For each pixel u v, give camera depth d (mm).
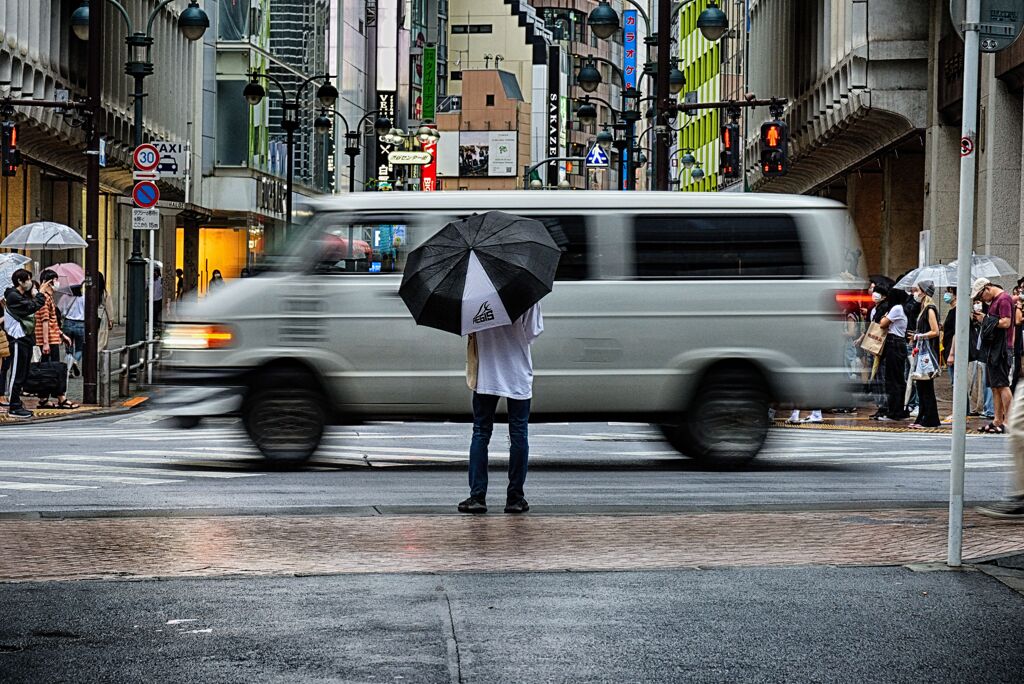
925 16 47938
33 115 47625
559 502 15859
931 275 30406
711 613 9453
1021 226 37906
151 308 40281
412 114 163875
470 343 14305
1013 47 38219
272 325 19469
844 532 12859
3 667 8133
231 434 25391
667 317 19703
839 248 19922
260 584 10391
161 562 11320
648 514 14164
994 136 40125
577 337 19641
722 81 112750
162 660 8289
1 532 12891
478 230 14102
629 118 61406
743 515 14047
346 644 8633
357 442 23609
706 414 19703
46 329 32562
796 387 19812
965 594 10000
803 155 63156
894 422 30125
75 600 9852
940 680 7930
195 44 84000
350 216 19594
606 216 19703
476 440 14375
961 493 11000
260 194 91750
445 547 12062
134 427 27625
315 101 109688
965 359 10930
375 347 19500
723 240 19812
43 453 21641
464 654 8406
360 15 131375
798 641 8742
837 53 53250
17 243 38594
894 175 55344
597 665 8188
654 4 105875
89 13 33781
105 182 67125
